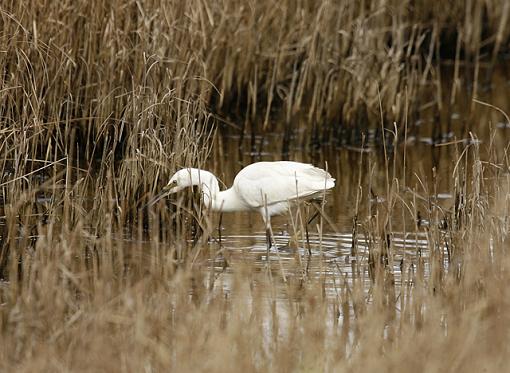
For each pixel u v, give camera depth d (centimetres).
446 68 2186
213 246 1196
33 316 879
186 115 1307
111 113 1397
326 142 1719
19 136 1285
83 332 831
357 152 1675
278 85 1795
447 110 1897
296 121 1772
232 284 1009
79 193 1292
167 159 1281
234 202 1249
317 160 1625
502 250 1007
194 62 1554
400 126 1748
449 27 2233
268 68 1825
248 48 1775
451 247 1113
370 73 1766
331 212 1341
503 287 917
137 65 1490
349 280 1081
